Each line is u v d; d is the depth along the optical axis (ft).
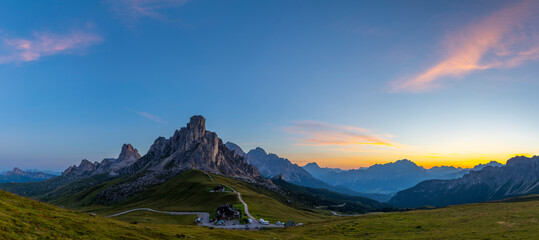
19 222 145.38
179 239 208.64
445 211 437.17
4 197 198.39
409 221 363.97
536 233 231.09
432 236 262.06
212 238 233.76
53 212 195.21
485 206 453.17
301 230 377.50
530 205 399.03
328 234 328.08
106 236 166.61
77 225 171.73
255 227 496.64
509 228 262.47
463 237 243.60
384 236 286.87
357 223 381.19
